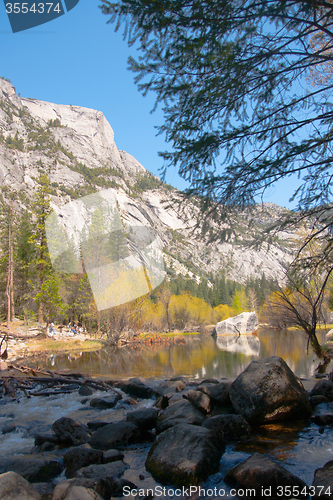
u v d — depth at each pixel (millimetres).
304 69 3801
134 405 5855
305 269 4379
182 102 3674
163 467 2973
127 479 2955
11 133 169625
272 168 3660
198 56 3070
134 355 15039
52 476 3127
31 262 33719
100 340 20375
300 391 4750
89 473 2953
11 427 4645
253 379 4750
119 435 3998
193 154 3717
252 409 4379
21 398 6480
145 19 2953
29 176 133500
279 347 15484
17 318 30531
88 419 5016
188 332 37625
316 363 9594
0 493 2332
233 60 3039
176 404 4875
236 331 33281
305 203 4473
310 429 4070
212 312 51594
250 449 3480
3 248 35156
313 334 8672
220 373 8875
